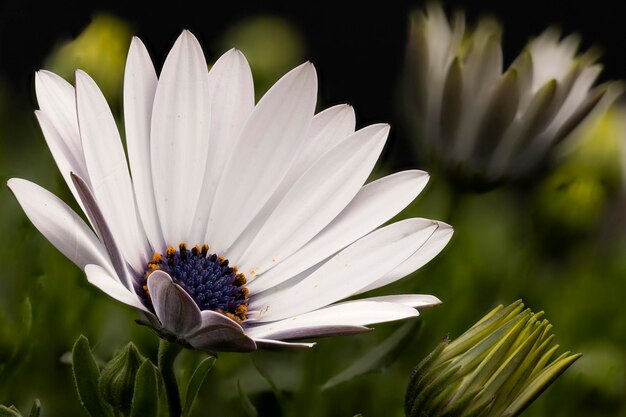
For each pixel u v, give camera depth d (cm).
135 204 37
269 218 38
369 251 37
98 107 36
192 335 34
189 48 37
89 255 34
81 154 35
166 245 38
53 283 42
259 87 43
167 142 37
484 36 42
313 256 37
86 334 42
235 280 38
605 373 42
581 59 42
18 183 34
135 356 36
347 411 43
